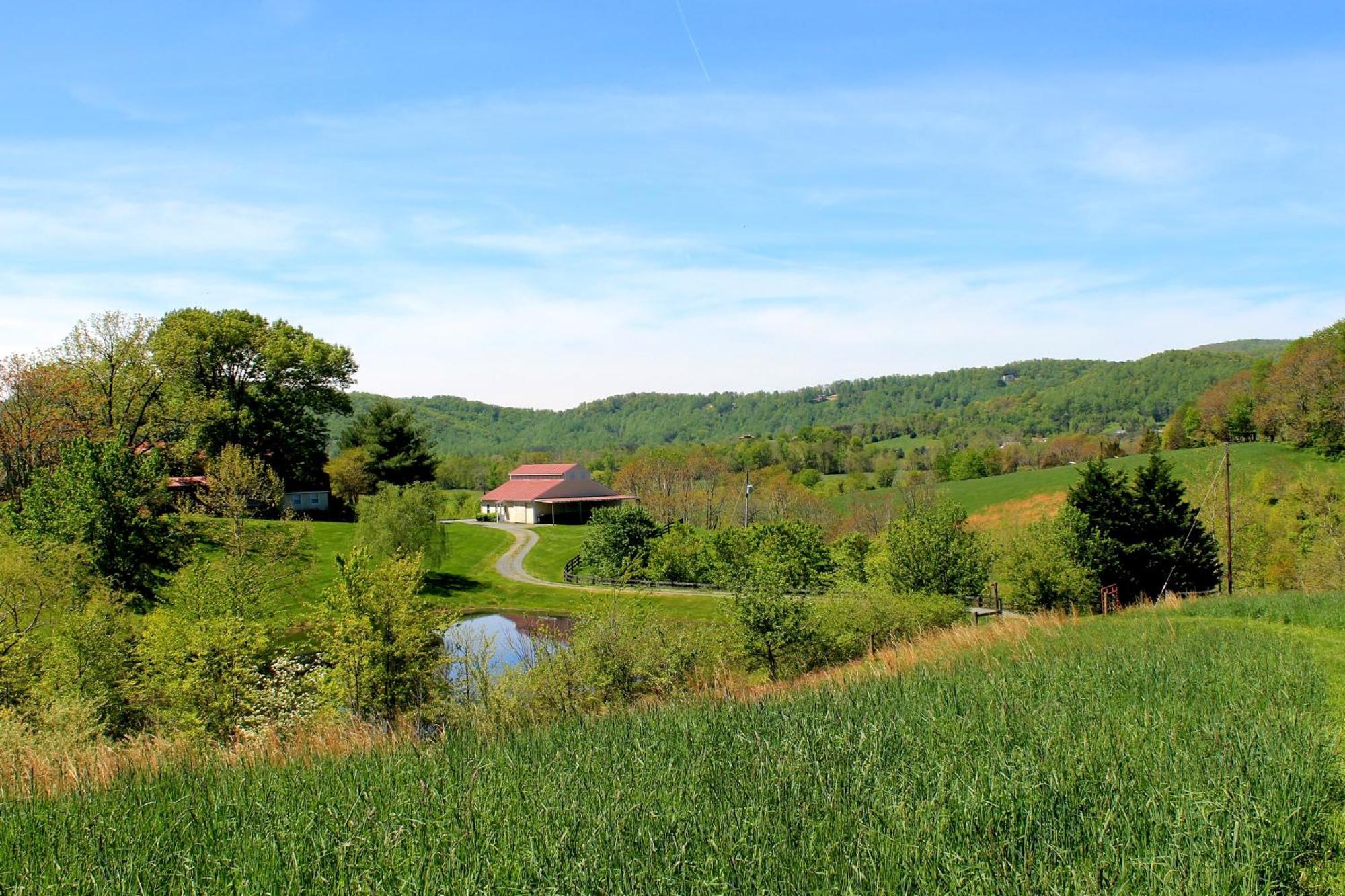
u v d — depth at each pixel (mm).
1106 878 5949
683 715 12258
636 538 61125
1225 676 12789
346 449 89500
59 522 32625
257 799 8742
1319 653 15828
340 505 82562
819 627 27016
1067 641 19172
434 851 6480
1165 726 9719
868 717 10781
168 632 24391
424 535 56594
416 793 8555
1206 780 7762
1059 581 36531
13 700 22938
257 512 50188
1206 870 5848
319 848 6871
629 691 23156
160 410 57938
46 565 27203
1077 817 7090
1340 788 7867
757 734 10031
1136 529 43469
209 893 6207
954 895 5750
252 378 69500
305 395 72562
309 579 47906
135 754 13477
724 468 120438
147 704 24422
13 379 50531
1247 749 8578
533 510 98000
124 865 6832
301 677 27812
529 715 18047
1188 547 43344
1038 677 13383
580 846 6738
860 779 8125
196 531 39531
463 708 20328
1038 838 6676
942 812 7055
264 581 37062
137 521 34031
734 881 6066
